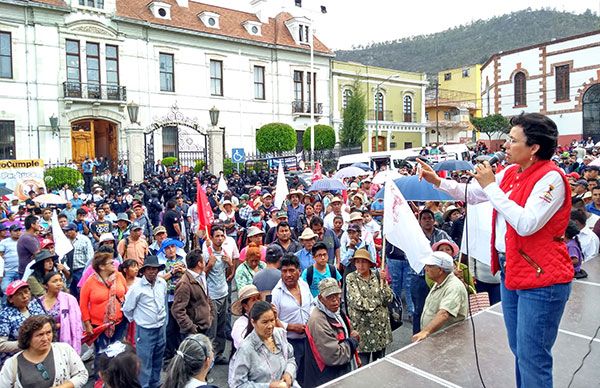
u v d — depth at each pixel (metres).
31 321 4.31
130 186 17.92
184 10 33.41
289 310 5.44
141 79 30.19
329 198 12.59
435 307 4.93
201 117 32.81
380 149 44.00
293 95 37.59
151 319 5.99
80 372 4.56
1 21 25.28
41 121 26.64
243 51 34.81
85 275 7.09
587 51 38.78
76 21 27.44
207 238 7.37
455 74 59.97
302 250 7.52
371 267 5.62
